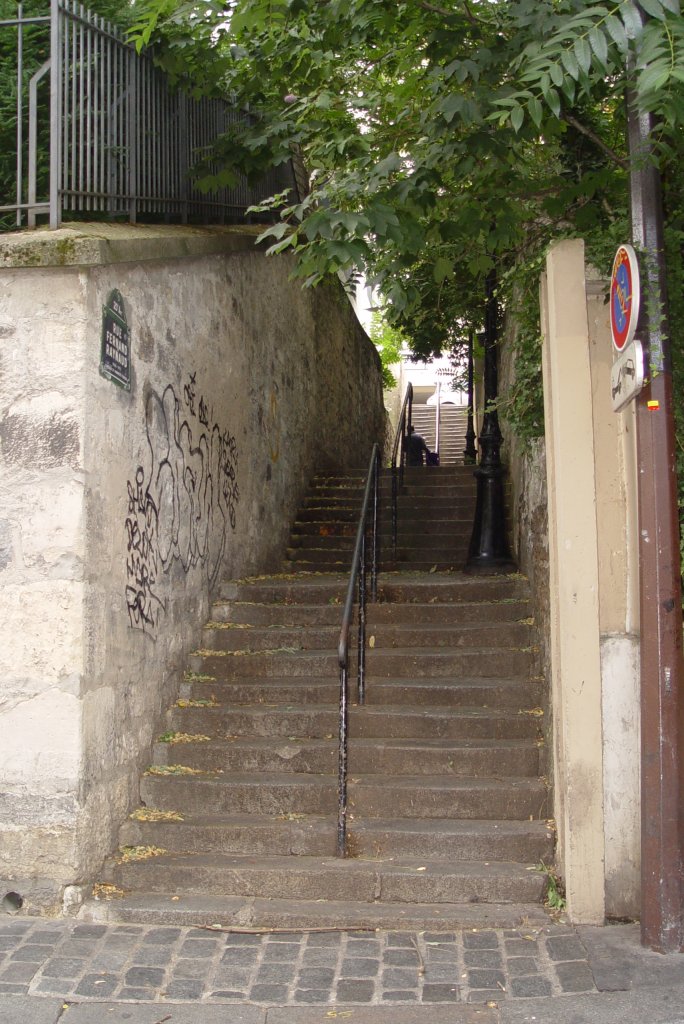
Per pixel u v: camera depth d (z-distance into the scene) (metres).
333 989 4.20
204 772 5.92
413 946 4.57
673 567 4.42
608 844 4.82
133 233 5.94
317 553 9.66
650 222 4.51
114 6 6.61
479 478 8.51
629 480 4.92
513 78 5.63
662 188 5.17
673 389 4.79
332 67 6.82
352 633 6.99
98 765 5.25
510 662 6.58
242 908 4.91
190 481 6.97
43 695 5.07
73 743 5.04
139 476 5.95
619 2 4.54
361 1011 4.02
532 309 5.98
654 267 4.47
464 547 9.41
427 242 6.93
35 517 5.14
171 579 6.52
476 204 6.21
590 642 4.84
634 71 4.48
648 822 4.44
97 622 5.27
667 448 4.43
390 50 6.61
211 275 7.58
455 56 5.78
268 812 5.64
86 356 5.19
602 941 4.52
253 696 6.50
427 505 10.48
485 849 5.20
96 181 6.04
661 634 4.41
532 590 7.09
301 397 10.98
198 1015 4.02
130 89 6.48
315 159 6.94
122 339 5.71
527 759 5.74
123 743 5.59
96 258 5.08
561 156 6.17
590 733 4.80
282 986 4.24
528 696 6.24
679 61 4.03
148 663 6.04
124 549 5.69
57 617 5.08
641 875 4.57
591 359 5.03
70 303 5.19
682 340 4.88
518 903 4.93
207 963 4.46
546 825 5.32
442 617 7.23
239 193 8.54
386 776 5.77
